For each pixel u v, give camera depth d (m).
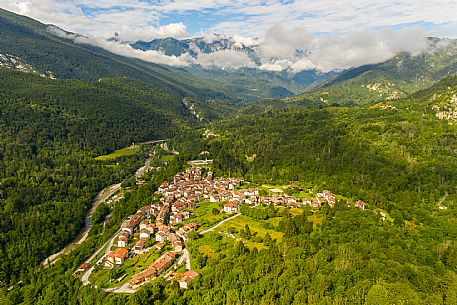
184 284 170.75
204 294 156.88
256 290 152.88
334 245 188.00
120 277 192.12
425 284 160.50
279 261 171.12
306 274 159.75
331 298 145.75
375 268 165.00
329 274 160.12
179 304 154.50
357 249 184.50
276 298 149.12
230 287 157.25
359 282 154.25
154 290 166.75
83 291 179.75
